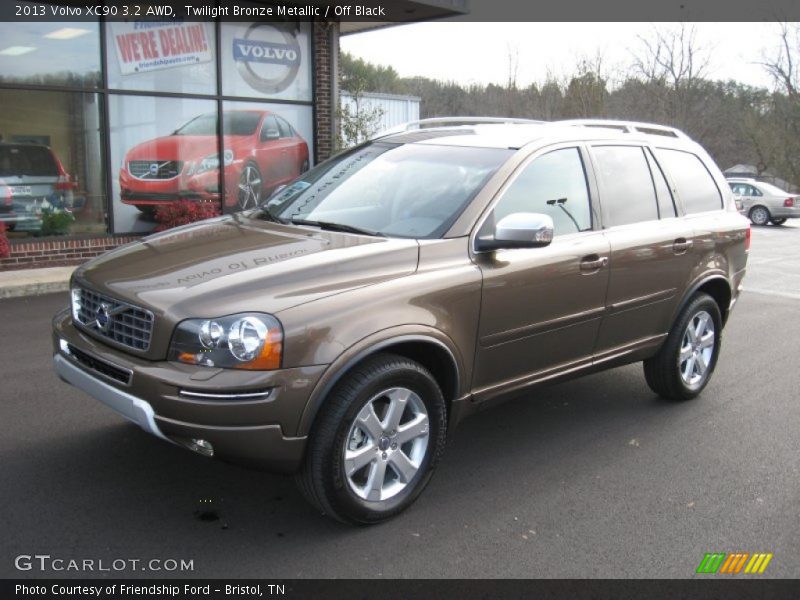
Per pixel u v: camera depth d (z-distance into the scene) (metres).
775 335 7.92
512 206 4.12
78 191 10.87
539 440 4.75
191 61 11.79
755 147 46.88
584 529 3.63
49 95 10.45
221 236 3.99
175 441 3.22
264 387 3.08
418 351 3.71
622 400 5.59
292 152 13.42
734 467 4.41
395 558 3.31
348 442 3.37
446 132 4.84
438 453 3.76
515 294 3.97
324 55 13.40
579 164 4.60
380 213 4.14
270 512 3.66
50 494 3.75
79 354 3.59
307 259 3.48
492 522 3.66
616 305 4.64
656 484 4.15
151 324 3.21
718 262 5.46
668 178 5.25
